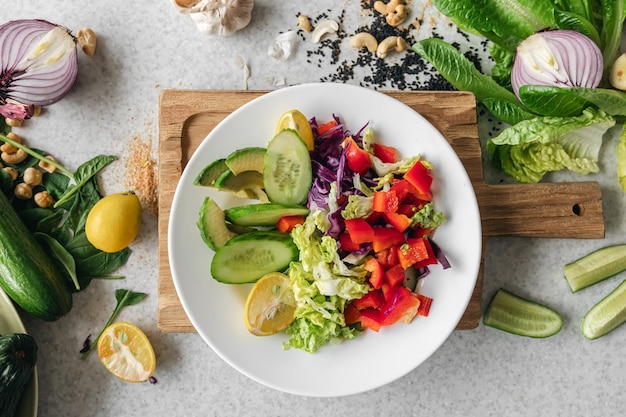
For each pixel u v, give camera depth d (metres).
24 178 0.88
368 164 0.81
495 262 0.90
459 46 0.91
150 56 0.91
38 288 0.82
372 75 0.91
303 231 0.79
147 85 0.90
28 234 0.84
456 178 0.82
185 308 0.81
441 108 0.87
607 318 0.88
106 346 0.87
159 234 0.86
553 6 0.84
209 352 0.89
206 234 0.80
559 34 0.84
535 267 0.90
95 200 0.89
